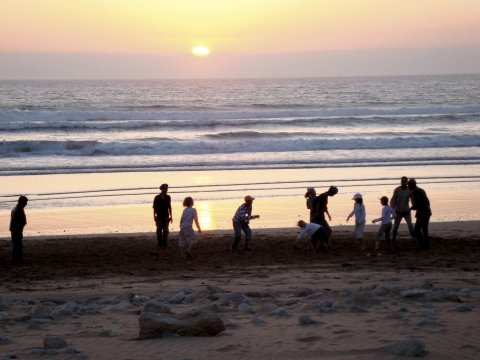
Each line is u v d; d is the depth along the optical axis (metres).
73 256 28.25
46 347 10.66
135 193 46.84
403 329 11.34
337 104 190.62
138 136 86.44
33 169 58.41
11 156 68.00
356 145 76.06
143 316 11.34
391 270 23.70
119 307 15.15
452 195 45.75
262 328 11.82
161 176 54.69
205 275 23.36
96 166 60.50
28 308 16.22
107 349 10.52
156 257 27.88
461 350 9.73
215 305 13.86
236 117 113.25
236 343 10.54
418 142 77.50
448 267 24.41
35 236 33.38
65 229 35.75
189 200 27.83
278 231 34.19
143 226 36.81
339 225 35.84
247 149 73.56
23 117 102.69
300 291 17.36
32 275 24.30
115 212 40.69
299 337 10.91
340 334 11.09
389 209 28.75
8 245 31.83
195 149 72.56
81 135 87.06
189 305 14.99
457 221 36.91
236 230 29.14
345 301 15.22
